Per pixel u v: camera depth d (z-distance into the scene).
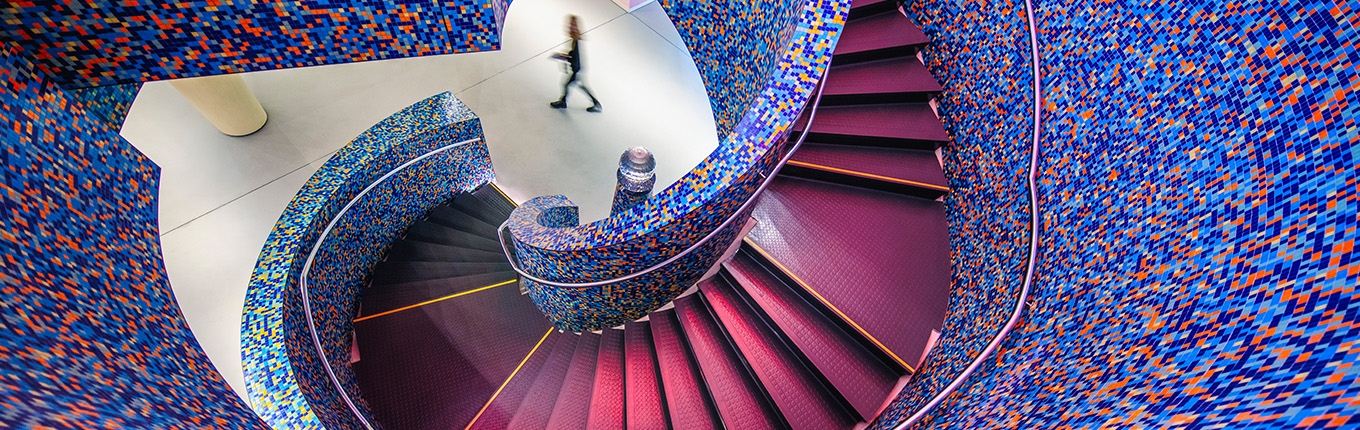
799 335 3.28
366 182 4.45
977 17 3.50
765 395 3.29
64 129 1.57
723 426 3.29
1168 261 1.80
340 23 1.86
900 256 3.54
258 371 2.80
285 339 2.97
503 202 6.42
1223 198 1.73
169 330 1.64
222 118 6.02
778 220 3.67
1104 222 2.20
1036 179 2.77
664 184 6.67
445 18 1.94
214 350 4.94
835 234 3.61
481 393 4.10
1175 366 1.45
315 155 6.37
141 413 1.25
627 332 4.02
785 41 2.98
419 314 4.58
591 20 8.22
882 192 3.87
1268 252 1.50
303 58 1.89
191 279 5.27
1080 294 2.10
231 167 6.09
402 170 4.86
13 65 1.50
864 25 4.10
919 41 3.96
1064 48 2.71
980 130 3.41
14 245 1.33
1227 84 1.86
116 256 1.59
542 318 4.77
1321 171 1.48
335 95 6.95
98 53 1.64
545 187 6.57
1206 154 1.86
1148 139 2.12
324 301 3.91
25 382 1.08
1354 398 1.02
